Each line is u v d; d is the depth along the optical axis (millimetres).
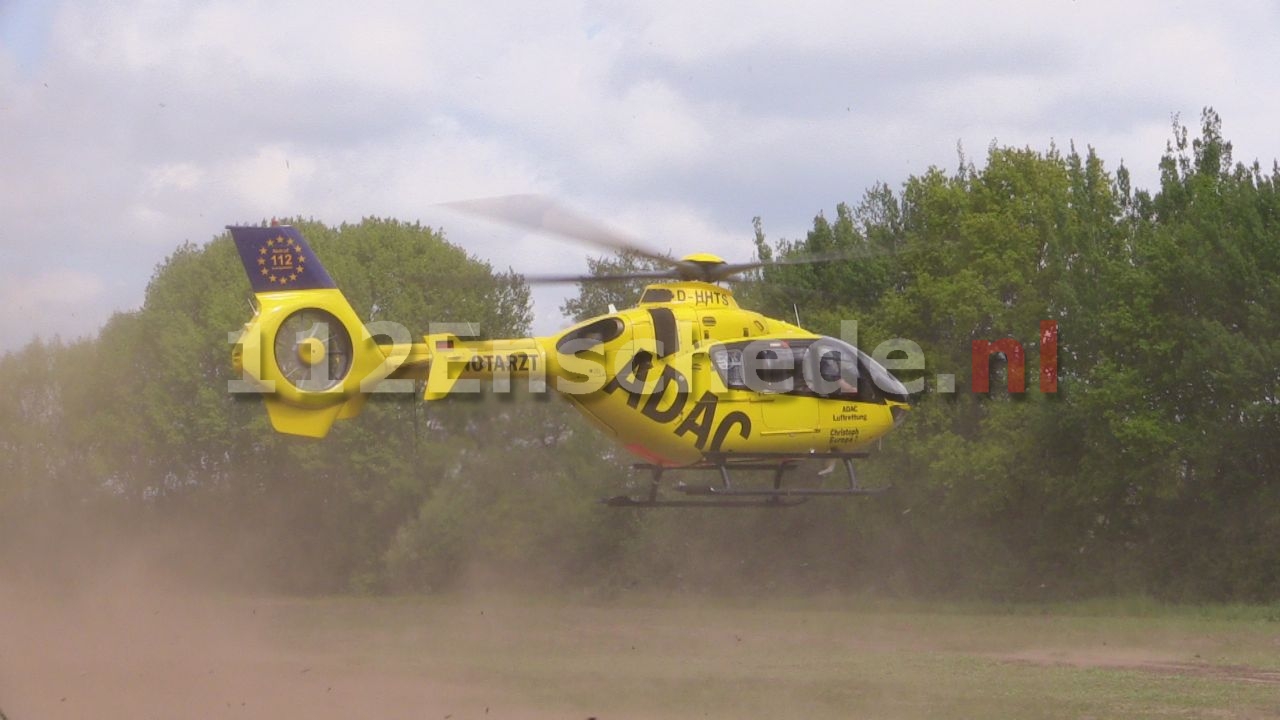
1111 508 160500
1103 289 155125
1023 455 158875
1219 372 141000
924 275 174875
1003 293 174750
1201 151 172625
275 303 74625
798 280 190625
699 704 72688
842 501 183000
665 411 78062
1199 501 152000
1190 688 77562
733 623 148250
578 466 196750
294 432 74438
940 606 164125
